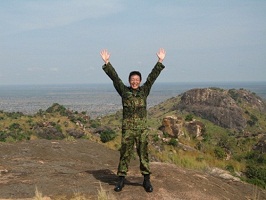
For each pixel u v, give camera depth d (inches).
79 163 367.9
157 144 840.3
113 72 234.1
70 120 1745.8
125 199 231.0
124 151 240.2
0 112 1892.2
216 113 3139.8
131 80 235.3
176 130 1008.2
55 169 322.3
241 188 359.9
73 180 271.4
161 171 293.6
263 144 1213.7
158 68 233.1
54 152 420.2
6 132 1451.8
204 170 482.9
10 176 288.0
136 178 274.7
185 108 3334.2
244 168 700.0
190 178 287.6
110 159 448.8
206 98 3324.3
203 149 903.1
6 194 235.6
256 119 3346.5
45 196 234.2
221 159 783.7
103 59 233.6
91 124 1752.0
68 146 464.4
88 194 238.8
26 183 259.3
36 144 453.7
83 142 504.7
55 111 1923.0
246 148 1269.7
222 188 294.2
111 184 259.8
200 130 1117.7
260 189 373.1
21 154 395.5
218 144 1208.8
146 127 241.1
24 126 1596.9
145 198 234.2
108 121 2581.2
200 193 256.5
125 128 238.2
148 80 236.2
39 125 1589.6
